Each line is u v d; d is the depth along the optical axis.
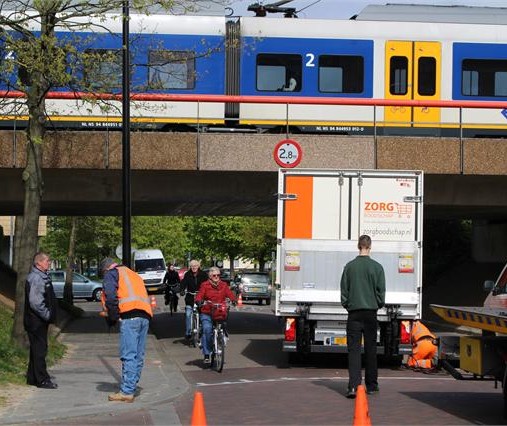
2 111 17.28
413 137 19.47
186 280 19.25
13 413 9.61
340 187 14.87
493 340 9.76
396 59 23.00
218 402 10.96
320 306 14.31
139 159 18.83
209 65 21.94
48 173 19.77
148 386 12.05
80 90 14.54
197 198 20.95
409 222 14.86
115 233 48.66
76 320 27.67
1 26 13.19
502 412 10.10
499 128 23.03
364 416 8.05
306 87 22.62
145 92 18.08
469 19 23.78
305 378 13.46
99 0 13.59
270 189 20.67
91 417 9.83
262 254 73.62
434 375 14.04
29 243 14.49
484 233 32.78
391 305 14.26
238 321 28.20
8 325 16.92
